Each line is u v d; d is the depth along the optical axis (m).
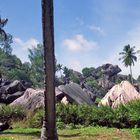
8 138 18.22
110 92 36.88
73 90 39.69
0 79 57.00
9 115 30.09
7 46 120.69
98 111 24.94
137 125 22.78
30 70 135.25
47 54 15.62
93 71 155.25
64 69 150.50
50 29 15.68
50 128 15.70
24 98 36.56
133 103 25.05
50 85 15.62
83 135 19.33
